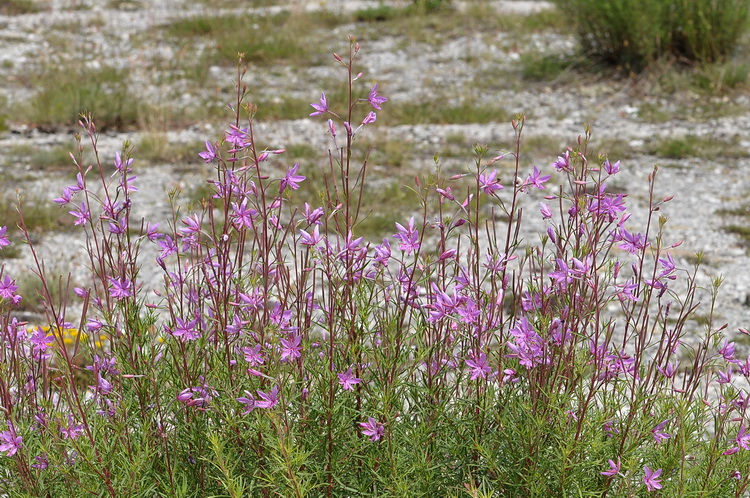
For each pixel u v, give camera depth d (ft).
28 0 61.93
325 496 8.55
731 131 37.09
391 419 8.32
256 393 8.48
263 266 8.80
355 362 8.75
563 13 48.24
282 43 50.19
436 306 8.60
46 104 38.50
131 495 7.91
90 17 58.70
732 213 28.17
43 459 8.24
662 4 43.42
